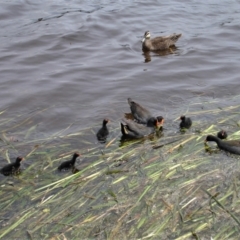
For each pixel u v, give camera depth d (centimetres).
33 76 2028
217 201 1209
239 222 1141
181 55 2272
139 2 3006
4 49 2288
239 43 2419
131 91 1902
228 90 1911
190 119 1596
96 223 1144
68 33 2478
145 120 1656
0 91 1884
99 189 1267
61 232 1119
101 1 3022
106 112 1736
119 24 2639
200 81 1998
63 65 2144
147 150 1464
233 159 1420
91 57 2236
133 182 1288
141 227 1129
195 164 1373
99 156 1438
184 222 1147
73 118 1692
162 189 1257
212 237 1104
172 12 2855
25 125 1639
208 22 2709
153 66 2147
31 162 1403
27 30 2512
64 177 1323
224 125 1612
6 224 1145
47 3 2934
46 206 1202
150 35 2483
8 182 1310
